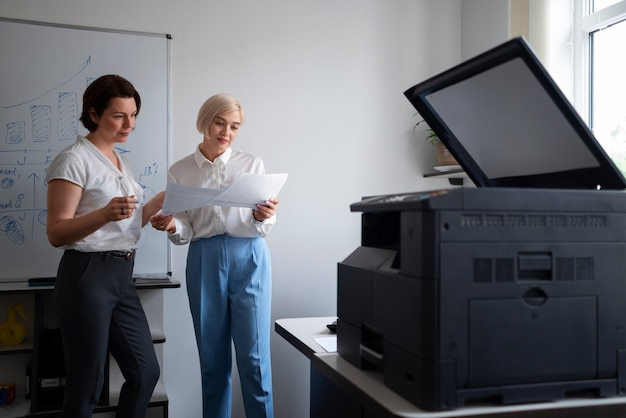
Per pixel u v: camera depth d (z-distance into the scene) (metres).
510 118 1.26
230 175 2.14
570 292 1.07
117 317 1.84
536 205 1.05
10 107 2.34
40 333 2.20
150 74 2.51
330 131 2.79
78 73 2.42
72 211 1.73
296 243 2.74
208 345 2.13
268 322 2.17
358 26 2.84
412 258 1.04
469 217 1.01
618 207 1.12
